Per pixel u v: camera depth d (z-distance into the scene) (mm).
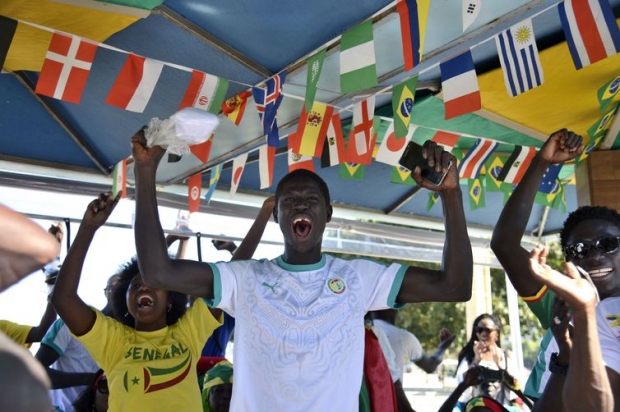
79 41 3236
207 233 5527
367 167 5441
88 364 4488
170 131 2127
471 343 5184
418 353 5457
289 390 2152
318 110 3969
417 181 2320
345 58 3195
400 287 2387
